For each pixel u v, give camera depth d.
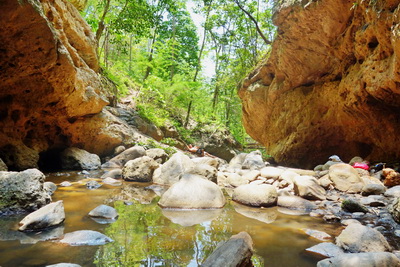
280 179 6.20
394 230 3.18
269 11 13.29
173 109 18.38
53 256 2.30
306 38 8.29
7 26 4.35
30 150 6.76
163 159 9.34
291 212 4.07
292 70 9.68
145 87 16.66
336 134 9.13
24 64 5.18
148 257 2.32
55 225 3.08
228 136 19.95
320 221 3.59
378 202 4.20
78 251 2.41
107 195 4.77
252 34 14.37
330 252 2.52
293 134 10.41
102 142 9.59
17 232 2.86
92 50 10.20
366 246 2.54
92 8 16.39
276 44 9.68
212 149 18.36
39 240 2.65
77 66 7.70
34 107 6.38
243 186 4.84
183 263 2.22
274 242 2.81
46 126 7.54
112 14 13.72
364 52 6.42
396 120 6.59
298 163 10.69
